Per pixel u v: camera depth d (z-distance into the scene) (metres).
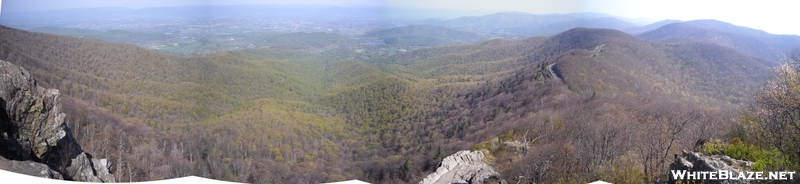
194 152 25.08
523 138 20.27
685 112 15.98
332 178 23.05
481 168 18.92
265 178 23.53
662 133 14.78
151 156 22.95
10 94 9.97
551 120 20.39
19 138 10.07
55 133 11.22
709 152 8.66
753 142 8.65
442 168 19.78
